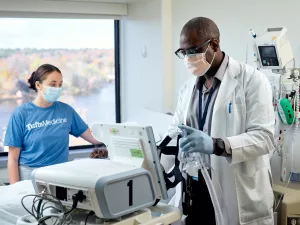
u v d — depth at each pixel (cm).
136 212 150
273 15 252
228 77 191
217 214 184
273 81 241
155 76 357
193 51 181
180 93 219
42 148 278
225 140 173
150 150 154
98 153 303
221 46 294
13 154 278
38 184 158
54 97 276
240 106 188
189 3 319
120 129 160
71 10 372
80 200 142
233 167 190
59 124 287
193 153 187
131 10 390
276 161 253
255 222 193
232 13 281
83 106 405
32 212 156
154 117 339
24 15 360
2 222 190
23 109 280
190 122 204
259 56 231
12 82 371
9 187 225
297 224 217
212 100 194
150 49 362
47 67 278
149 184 150
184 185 193
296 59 242
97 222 144
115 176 139
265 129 179
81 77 399
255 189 192
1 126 371
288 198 220
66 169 150
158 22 346
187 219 197
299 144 242
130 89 402
